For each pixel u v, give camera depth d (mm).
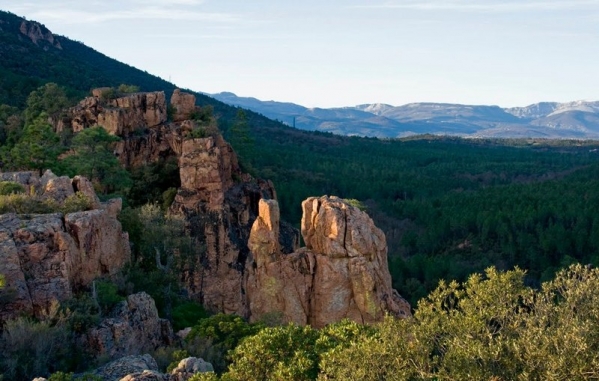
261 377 36500
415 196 198125
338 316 56500
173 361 43188
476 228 156375
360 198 193375
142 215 71312
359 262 56312
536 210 156875
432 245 154875
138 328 48156
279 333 38688
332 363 33562
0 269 45281
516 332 36656
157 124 100812
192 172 85438
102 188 87188
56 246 49188
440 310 37938
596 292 39094
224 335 49312
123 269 59312
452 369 33219
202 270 79688
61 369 41219
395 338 35094
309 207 59938
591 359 32656
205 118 105688
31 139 89812
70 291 47812
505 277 40500
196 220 82625
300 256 58375
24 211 55125
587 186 177625
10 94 148875
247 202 92812
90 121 97000
